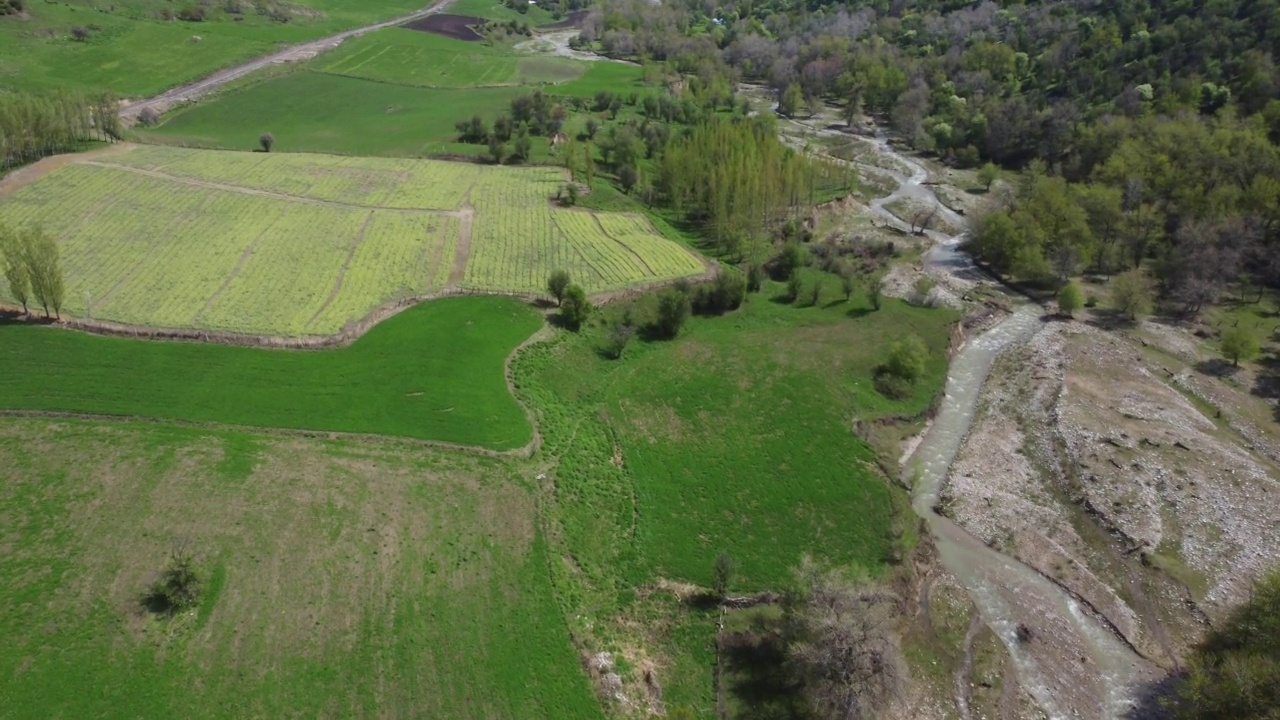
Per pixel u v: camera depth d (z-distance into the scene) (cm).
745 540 7650
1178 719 6088
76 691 5266
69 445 7375
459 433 8144
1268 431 9662
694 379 9981
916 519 8212
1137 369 10856
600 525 7556
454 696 5672
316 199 13412
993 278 13662
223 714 5288
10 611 5747
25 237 8944
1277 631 6288
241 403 8206
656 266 12425
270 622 5931
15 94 14738
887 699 6125
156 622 5803
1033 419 9900
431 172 15075
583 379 9775
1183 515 8300
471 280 11356
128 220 12038
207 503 6894
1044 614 7306
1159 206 13988
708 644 6675
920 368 10225
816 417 9450
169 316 9688
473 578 6569
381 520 6962
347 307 10275
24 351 8681
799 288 12425
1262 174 13362
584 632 6431
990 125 18800
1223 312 12312
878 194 17325
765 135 15912
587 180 15150
